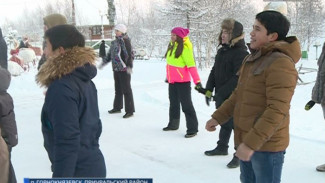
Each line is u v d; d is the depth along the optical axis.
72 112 2.07
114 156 4.79
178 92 5.57
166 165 4.44
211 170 4.25
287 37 2.49
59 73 2.11
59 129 2.05
